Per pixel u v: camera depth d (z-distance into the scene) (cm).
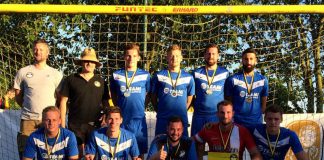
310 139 721
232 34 880
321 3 1294
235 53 882
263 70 861
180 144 550
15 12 697
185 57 931
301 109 900
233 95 626
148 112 729
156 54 897
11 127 723
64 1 1191
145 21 879
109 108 563
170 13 701
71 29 912
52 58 891
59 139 552
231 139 552
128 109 607
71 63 896
